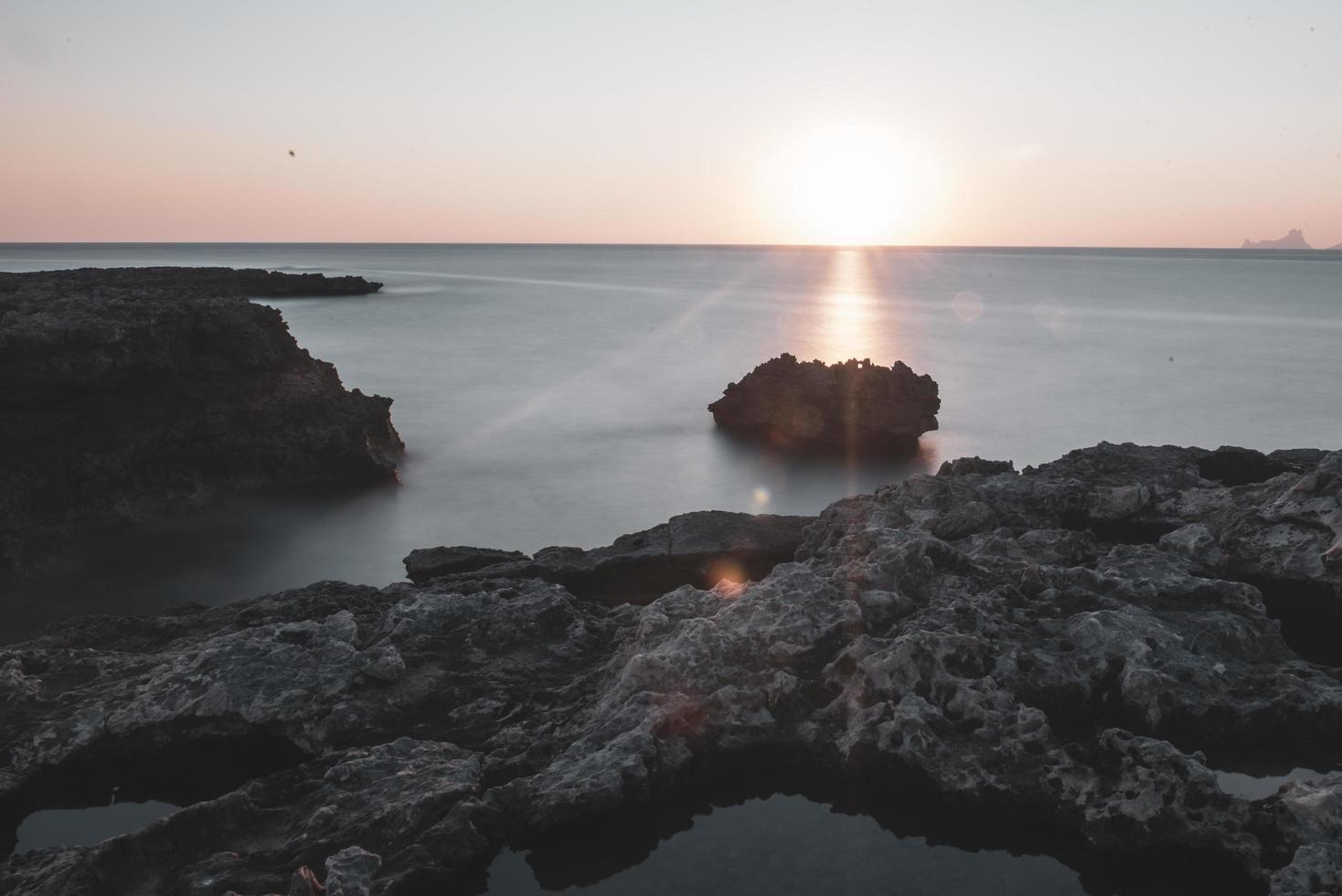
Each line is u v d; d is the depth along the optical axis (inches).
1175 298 5738.2
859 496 653.3
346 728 410.3
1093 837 340.2
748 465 1465.3
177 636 545.0
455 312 4303.6
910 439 1624.0
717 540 669.9
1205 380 2300.7
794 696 413.4
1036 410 1930.4
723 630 434.9
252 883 307.0
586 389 2164.1
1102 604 460.4
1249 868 318.7
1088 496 644.7
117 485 1055.0
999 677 404.2
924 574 485.1
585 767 366.9
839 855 349.7
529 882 339.3
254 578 956.0
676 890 333.1
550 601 510.6
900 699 395.5
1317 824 321.4
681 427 1752.0
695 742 394.9
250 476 1214.9
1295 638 497.0
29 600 893.2
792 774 394.6
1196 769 343.0
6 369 967.6
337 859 313.1
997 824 358.9
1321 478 550.0
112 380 1058.7
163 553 1020.5
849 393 1644.9
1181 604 466.6
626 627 491.5
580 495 1286.9
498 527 1140.5
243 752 427.5
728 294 6117.1
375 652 446.0
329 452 1293.1
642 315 4325.8
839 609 447.8
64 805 406.3
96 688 450.9
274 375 1291.8
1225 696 402.0
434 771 370.6
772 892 329.7
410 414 1843.0
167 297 1252.5
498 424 1758.1
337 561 1008.9
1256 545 534.0
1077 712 401.7
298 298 5014.8
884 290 6948.8
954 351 2950.3
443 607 500.7
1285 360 2677.2
